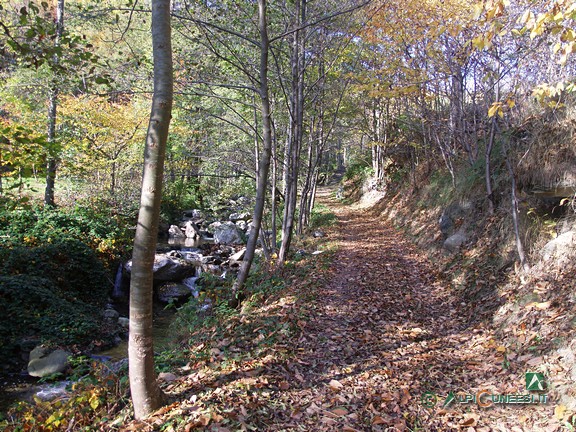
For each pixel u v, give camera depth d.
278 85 11.80
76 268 11.21
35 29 4.58
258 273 10.29
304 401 4.27
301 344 5.70
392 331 6.29
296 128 10.77
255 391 4.36
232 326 6.40
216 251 18.83
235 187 17.02
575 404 3.63
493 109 4.76
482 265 7.82
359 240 14.48
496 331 5.71
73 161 14.18
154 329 9.84
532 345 4.85
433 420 3.89
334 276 9.48
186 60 8.80
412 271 10.03
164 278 13.34
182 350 5.98
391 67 10.60
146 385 3.98
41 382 7.29
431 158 16.89
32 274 10.16
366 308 7.29
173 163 17.59
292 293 7.98
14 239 10.86
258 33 9.58
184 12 8.10
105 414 4.37
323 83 12.54
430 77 10.79
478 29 7.44
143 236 3.75
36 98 12.00
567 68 7.19
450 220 10.41
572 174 7.08
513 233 7.56
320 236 15.88
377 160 25.08
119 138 15.68
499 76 7.62
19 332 8.38
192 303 8.90
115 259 13.11
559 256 6.09
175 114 14.62
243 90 11.39
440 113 12.89
